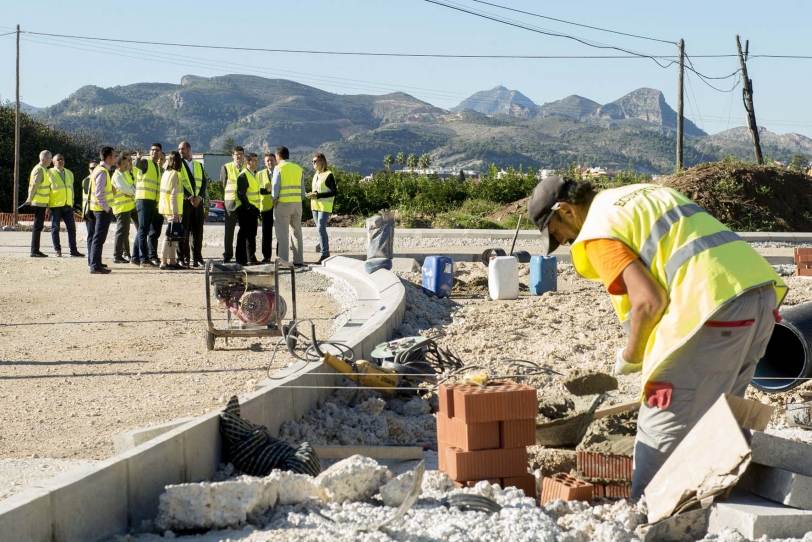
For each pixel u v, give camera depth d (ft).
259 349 29.14
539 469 16.85
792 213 91.61
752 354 13.83
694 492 12.60
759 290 13.28
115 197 54.29
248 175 50.70
